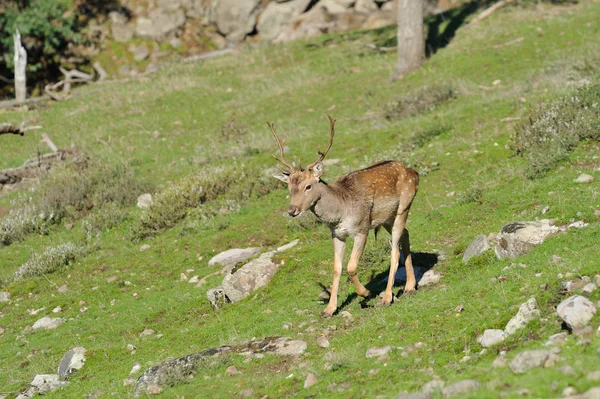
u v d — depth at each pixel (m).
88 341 23.53
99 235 34.16
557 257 18.28
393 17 67.88
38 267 31.00
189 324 23.03
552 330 14.66
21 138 48.91
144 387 17.11
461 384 12.74
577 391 11.41
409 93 44.59
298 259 24.67
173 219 33.56
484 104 38.94
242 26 71.75
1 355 23.81
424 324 17.19
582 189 23.53
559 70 40.94
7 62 67.31
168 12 74.12
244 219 31.67
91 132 49.12
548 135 29.86
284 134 43.88
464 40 54.00
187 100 53.72
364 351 16.66
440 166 32.06
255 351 17.97
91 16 74.19
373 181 19.66
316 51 62.00
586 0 58.16
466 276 20.27
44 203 37.03
